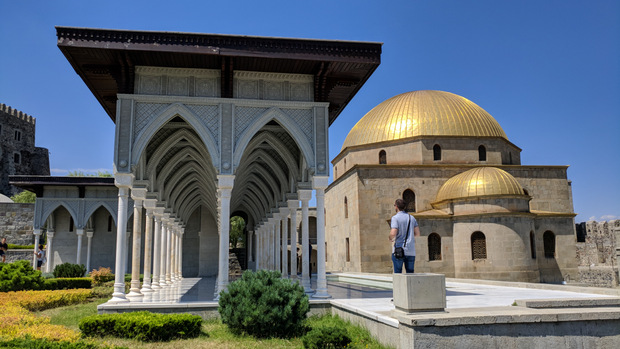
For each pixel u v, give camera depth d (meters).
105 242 30.92
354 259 31.31
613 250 43.72
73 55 12.02
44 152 69.69
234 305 9.81
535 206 32.66
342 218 34.72
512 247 27.11
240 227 63.03
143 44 11.67
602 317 7.53
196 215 32.38
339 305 11.46
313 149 13.59
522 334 7.21
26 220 38.88
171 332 9.17
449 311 7.55
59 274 22.14
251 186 26.20
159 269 18.97
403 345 7.11
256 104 13.36
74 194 28.84
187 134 15.40
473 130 33.09
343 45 12.70
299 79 13.90
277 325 9.45
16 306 11.76
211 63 12.91
